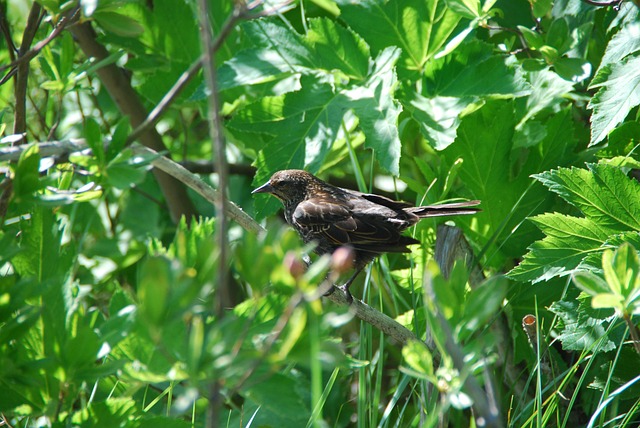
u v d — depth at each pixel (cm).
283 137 963
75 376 555
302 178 1094
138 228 1345
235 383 475
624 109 818
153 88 1187
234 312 604
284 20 927
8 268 770
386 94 948
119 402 612
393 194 1388
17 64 729
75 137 1373
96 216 1327
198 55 1174
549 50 913
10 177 636
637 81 820
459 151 1022
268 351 430
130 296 713
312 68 990
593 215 812
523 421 878
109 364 559
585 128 1114
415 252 1031
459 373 458
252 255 432
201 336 427
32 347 622
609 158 952
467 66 1003
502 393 973
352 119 1131
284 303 597
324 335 552
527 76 1074
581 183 809
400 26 1033
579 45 1006
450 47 977
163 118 1444
